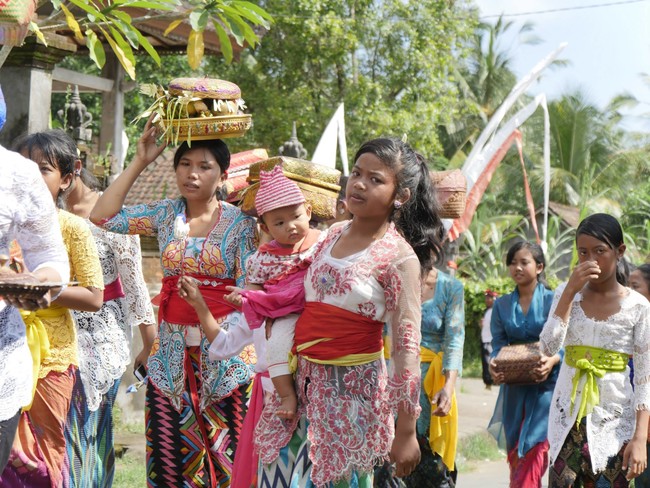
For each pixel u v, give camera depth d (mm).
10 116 8336
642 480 5523
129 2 4855
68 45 8508
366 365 3594
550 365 6113
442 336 5742
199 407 4703
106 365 4969
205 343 4664
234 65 24234
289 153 10539
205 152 4648
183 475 4766
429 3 24562
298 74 24188
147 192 15188
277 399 3771
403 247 3539
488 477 8305
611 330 5027
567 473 5090
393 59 24438
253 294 3758
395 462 3508
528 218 33031
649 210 31062
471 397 12844
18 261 3377
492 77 39281
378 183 3488
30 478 4371
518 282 6516
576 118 35625
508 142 13000
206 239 4660
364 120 23500
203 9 4879
